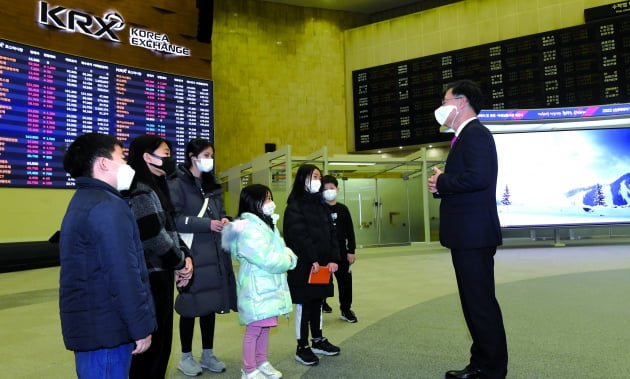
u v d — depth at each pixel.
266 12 17.89
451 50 16.47
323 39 18.55
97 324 1.78
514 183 11.88
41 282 8.71
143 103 12.75
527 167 11.84
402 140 16.86
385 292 6.35
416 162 14.04
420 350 3.68
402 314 4.99
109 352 1.88
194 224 3.24
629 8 13.91
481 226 2.75
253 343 3.01
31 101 10.70
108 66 12.11
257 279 3.02
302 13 18.41
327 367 3.36
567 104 14.50
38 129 10.77
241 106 17.23
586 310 4.83
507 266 8.54
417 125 16.61
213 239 3.42
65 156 1.95
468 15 16.31
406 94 16.88
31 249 10.57
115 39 12.34
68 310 1.79
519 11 15.56
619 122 11.70
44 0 11.06
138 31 12.83
